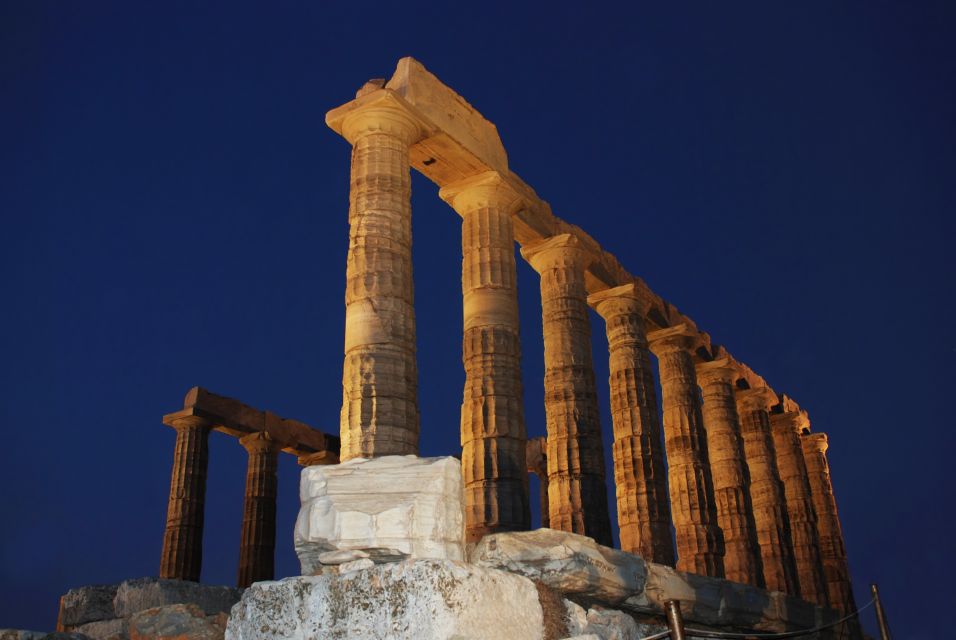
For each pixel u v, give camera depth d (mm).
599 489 18156
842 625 18156
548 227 20172
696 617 12148
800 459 30344
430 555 6918
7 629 8633
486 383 16812
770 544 26656
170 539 25891
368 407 13797
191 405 27125
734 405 26328
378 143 15609
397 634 5930
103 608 11219
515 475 16250
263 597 6520
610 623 8617
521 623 6672
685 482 22703
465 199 18328
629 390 21500
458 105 17578
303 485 7363
